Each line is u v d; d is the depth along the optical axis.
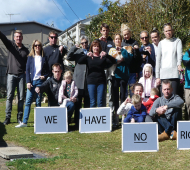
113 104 5.95
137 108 4.82
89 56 5.55
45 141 4.77
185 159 3.69
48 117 4.23
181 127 4.14
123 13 12.52
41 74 5.91
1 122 6.37
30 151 4.22
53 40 6.10
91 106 5.54
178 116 4.69
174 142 4.55
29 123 6.25
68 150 4.22
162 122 4.70
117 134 5.27
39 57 5.91
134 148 3.96
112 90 5.95
